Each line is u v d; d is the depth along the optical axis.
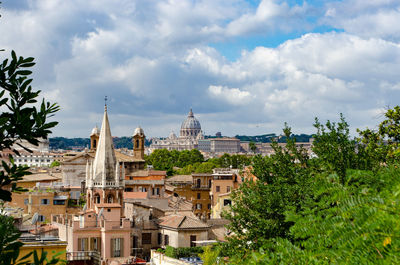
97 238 97.38
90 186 116.69
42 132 16.86
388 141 65.06
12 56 17.12
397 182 15.93
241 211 48.75
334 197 17.23
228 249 48.66
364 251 13.83
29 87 17.19
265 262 18.34
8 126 16.22
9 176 17.11
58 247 49.31
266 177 51.53
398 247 13.36
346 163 43.97
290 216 18.58
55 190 140.62
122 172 118.19
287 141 53.25
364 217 14.52
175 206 133.62
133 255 103.06
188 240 101.25
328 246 16.19
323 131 47.00
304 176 45.06
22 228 85.44
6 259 15.59
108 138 119.31
